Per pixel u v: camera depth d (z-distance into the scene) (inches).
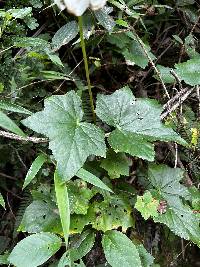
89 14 17.4
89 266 18.5
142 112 15.9
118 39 19.9
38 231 15.5
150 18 22.4
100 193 16.4
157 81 22.3
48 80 19.3
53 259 18.3
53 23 21.0
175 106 18.1
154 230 20.5
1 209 21.3
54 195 16.0
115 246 14.7
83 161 13.4
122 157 16.4
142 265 15.8
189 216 15.9
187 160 19.5
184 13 22.6
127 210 16.1
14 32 18.3
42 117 14.0
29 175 14.6
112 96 16.3
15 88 17.8
